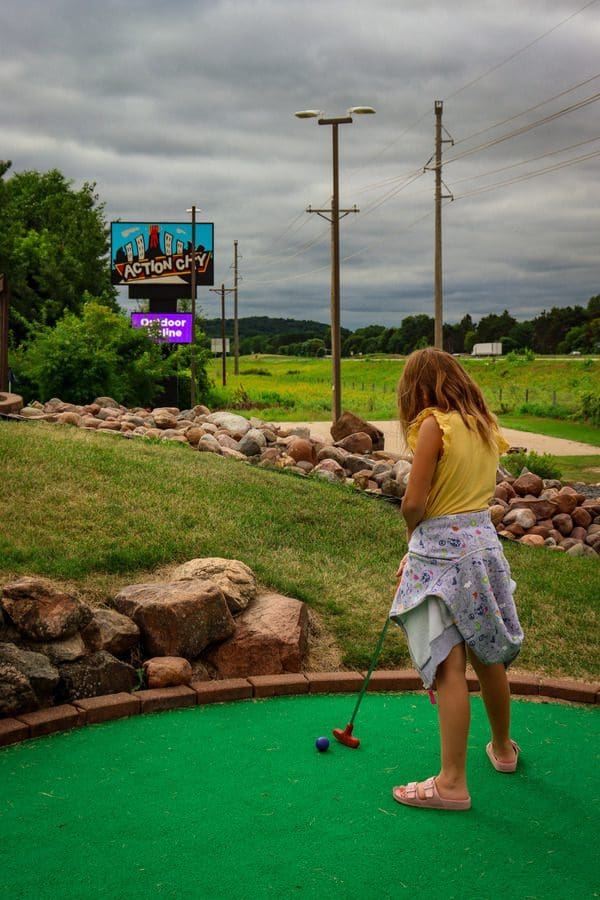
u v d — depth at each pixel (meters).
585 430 32.06
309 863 3.00
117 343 26.30
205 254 41.31
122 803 3.43
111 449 9.18
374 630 5.79
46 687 4.46
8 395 13.51
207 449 11.38
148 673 4.81
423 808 3.42
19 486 7.14
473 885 2.88
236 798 3.49
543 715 4.63
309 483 9.53
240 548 6.79
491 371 81.25
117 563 6.02
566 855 3.09
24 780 3.64
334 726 4.35
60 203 51.34
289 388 61.03
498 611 3.43
